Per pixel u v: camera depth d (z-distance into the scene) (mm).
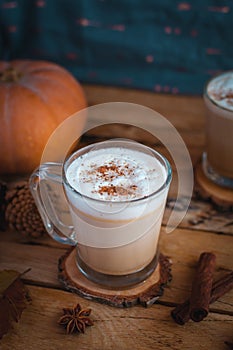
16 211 542
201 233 564
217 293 489
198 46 798
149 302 489
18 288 491
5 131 603
